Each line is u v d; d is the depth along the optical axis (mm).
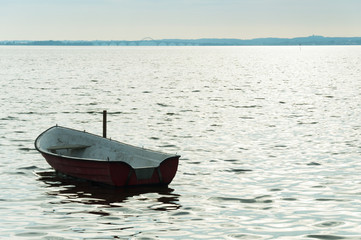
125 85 67188
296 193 16516
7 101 44375
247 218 13867
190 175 19016
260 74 99875
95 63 144875
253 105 45000
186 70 112750
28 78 76625
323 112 39625
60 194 16203
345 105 44562
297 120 35062
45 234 12391
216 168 20281
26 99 46531
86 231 12656
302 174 19250
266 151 23938
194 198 15836
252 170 19953
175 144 25766
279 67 133250
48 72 94500
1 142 25531
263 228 13039
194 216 14016
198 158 22281
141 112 39156
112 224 13250
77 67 117625
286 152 23672
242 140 27000
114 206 14898
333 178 18578
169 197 15922
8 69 102375
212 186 17375
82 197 15844
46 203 15156
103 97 50438
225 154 23188
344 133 29266
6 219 13523
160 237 12281
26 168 19953
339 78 86062
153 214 14164
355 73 101125
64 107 41219
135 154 18453
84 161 17234
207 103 46469
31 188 16938
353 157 22453
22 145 24844
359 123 33344
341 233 12664
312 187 17281
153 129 30734
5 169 19719
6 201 15305
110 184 16844
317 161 21656
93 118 35312
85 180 18062
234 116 37312
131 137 27844
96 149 19859
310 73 102625
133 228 12938
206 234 12547
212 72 105750
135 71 104500
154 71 105875
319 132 29703
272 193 16500
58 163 18453
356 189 16984
